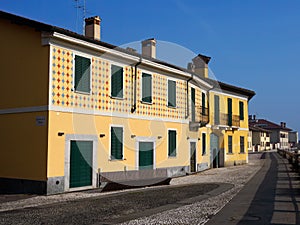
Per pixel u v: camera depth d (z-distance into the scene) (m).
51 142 13.93
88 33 18.83
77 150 14.91
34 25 14.09
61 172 14.20
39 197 13.00
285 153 41.25
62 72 14.51
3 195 13.80
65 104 14.54
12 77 15.10
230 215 8.51
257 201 10.57
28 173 14.22
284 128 101.81
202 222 7.81
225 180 17.66
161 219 8.34
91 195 13.10
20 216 9.15
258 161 36.06
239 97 31.52
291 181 16.22
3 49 15.48
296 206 9.63
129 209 9.90
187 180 18.11
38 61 14.38
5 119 15.12
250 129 72.81
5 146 15.01
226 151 29.00
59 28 13.96
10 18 14.70
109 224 7.94
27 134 14.43
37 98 14.27
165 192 13.48
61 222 8.29
